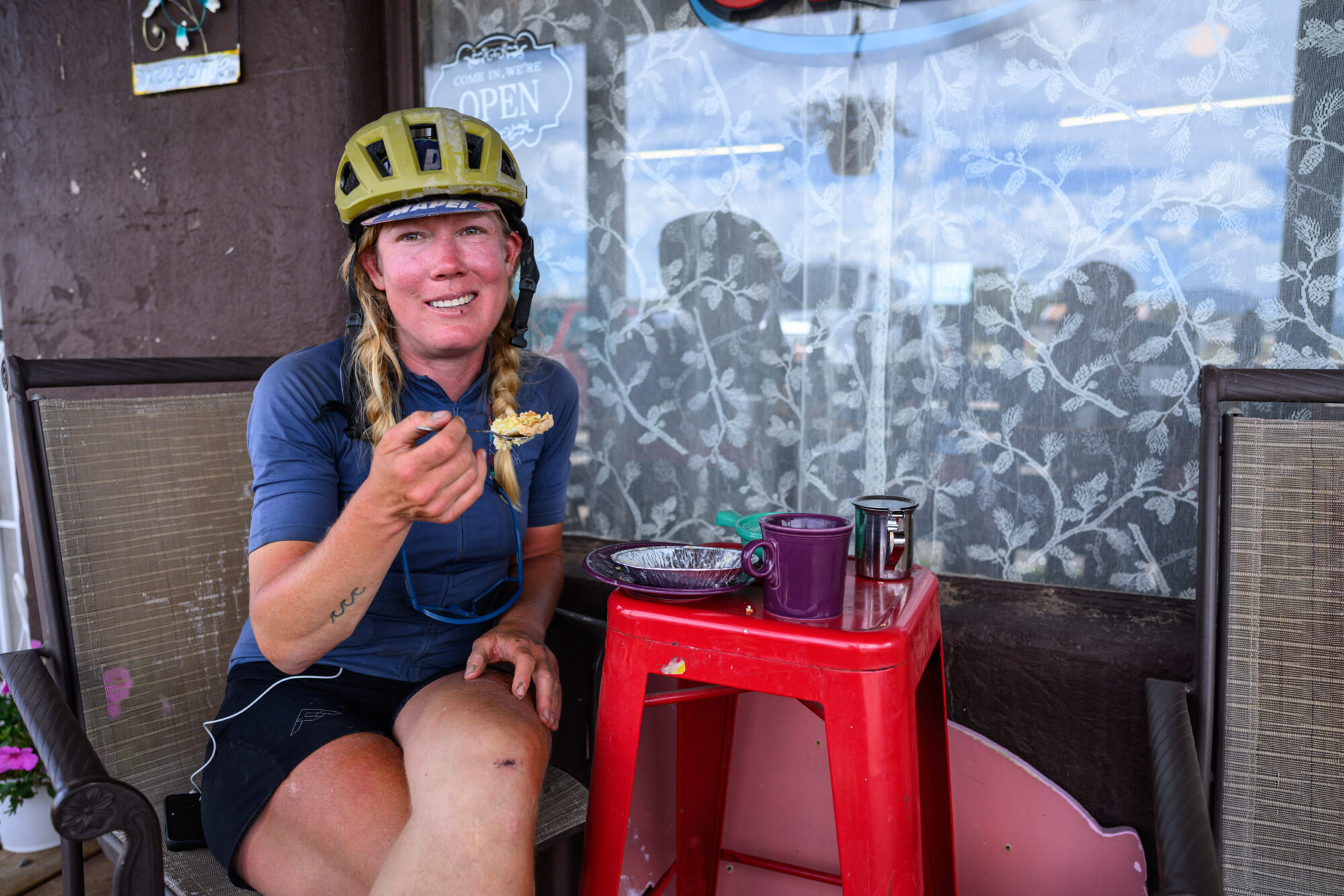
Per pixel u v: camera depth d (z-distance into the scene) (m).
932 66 1.37
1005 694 1.28
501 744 0.81
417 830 0.76
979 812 1.29
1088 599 1.35
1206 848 0.68
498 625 1.06
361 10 1.66
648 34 1.55
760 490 1.56
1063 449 1.36
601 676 1.09
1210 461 1.03
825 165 1.45
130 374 1.25
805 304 1.49
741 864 1.39
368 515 0.79
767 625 0.90
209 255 1.81
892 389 1.45
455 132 0.99
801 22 1.43
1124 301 1.30
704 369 1.58
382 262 0.99
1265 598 1.02
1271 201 1.22
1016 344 1.37
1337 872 0.98
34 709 0.92
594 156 1.62
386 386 1.03
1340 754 0.99
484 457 0.82
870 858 0.86
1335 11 1.16
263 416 0.99
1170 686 1.06
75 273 1.95
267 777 0.89
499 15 1.66
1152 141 1.27
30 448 1.16
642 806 1.48
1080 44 1.29
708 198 1.54
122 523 1.23
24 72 1.92
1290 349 1.23
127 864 0.77
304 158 1.69
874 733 0.86
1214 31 1.22
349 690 1.02
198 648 1.28
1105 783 1.23
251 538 0.96
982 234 1.37
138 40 1.79
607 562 1.04
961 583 1.42
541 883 1.32
